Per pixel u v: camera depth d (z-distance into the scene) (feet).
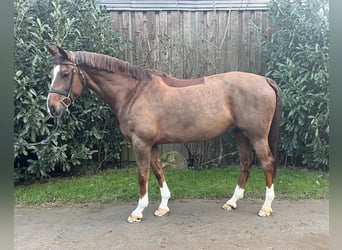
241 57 15.12
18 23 12.50
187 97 9.51
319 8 13.32
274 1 13.87
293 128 13.69
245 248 8.04
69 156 14.34
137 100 9.50
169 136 9.69
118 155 15.16
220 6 14.87
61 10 13.15
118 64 9.62
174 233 8.95
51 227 9.57
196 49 14.93
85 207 11.13
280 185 12.47
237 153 15.30
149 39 14.98
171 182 13.07
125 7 14.83
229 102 9.69
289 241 8.37
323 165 14.34
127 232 9.10
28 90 12.62
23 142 12.50
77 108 13.65
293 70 13.30
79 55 9.41
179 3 14.90
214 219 9.81
